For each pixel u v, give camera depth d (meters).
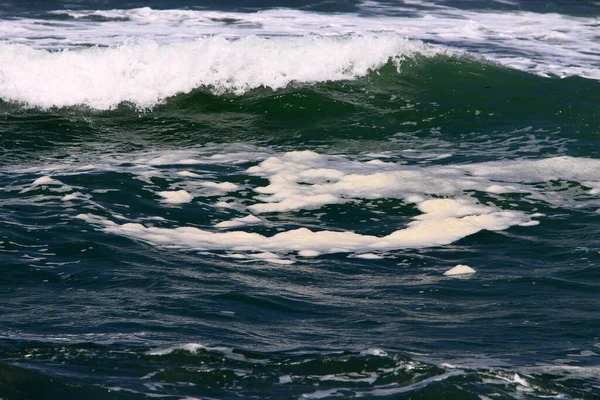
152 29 68.81
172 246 28.09
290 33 68.81
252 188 35.09
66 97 48.59
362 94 51.66
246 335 20.30
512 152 41.72
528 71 58.28
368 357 18.78
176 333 20.16
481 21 77.38
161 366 18.05
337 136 45.06
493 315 22.42
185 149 42.41
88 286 23.72
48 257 26.06
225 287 24.14
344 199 34.03
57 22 69.69
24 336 19.47
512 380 17.91
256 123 47.38
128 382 17.20
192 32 68.12
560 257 27.78
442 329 21.28
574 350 19.89
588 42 69.88
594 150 42.06
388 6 82.56
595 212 32.81
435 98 51.31
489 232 30.38
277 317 21.98
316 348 19.44
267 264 26.80
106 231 29.03
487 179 36.69
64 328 20.19
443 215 32.47
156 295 23.11
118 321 20.84
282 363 18.47
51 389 16.67
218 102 49.78
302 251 28.33
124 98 49.25
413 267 26.94
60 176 35.25
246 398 16.83
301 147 43.09
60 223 29.47
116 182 34.88
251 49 53.59
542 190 35.50
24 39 62.22
